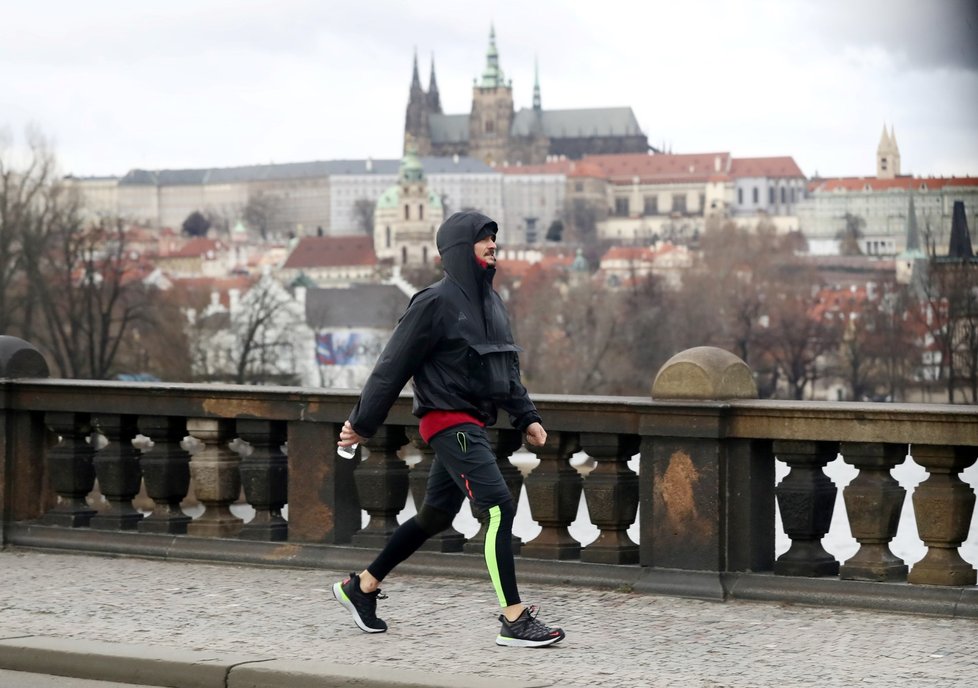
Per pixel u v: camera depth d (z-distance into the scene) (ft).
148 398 45.47
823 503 36.70
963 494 35.17
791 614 35.01
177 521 45.73
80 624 34.88
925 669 29.30
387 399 32.45
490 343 32.50
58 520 47.39
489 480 32.27
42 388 47.39
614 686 28.14
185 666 30.35
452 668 29.81
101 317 387.75
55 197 391.24
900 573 36.32
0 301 378.73
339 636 33.30
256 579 41.09
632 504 39.24
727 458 37.09
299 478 42.91
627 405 38.01
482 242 32.63
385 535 41.70
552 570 39.34
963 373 615.98
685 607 36.01
